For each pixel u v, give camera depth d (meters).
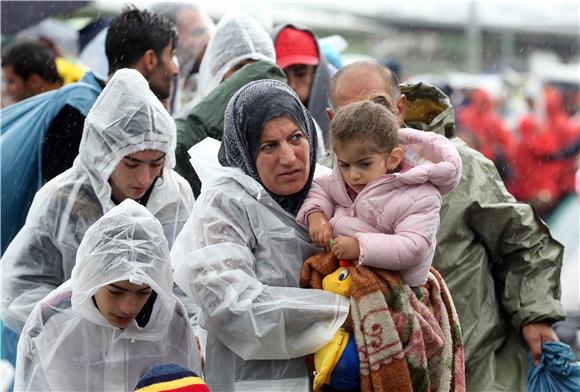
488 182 7.64
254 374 6.20
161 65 9.58
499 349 7.57
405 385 5.83
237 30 10.02
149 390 5.61
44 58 11.68
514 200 7.68
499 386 7.40
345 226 6.10
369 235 5.95
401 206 5.98
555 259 7.58
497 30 23.58
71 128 9.62
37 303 6.65
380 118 5.98
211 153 6.56
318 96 10.77
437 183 6.04
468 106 18.77
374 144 5.95
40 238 7.45
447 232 7.39
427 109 7.86
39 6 12.83
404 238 5.92
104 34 12.60
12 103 11.84
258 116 6.16
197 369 6.58
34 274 7.43
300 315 5.96
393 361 5.84
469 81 20.19
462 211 7.44
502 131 18.64
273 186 6.20
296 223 6.30
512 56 23.62
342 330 6.01
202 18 12.02
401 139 6.30
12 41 13.98
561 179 18.81
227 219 6.20
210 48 10.13
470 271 7.43
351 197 6.21
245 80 8.77
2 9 12.77
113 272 6.13
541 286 7.49
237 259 6.09
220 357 6.28
